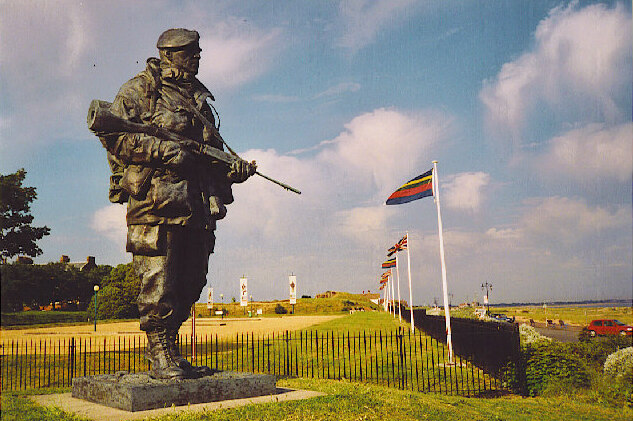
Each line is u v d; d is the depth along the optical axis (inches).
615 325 1594.5
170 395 311.9
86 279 3312.0
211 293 2209.6
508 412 425.7
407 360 706.8
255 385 354.9
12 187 1395.2
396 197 793.6
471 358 678.5
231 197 394.6
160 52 373.4
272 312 3732.8
